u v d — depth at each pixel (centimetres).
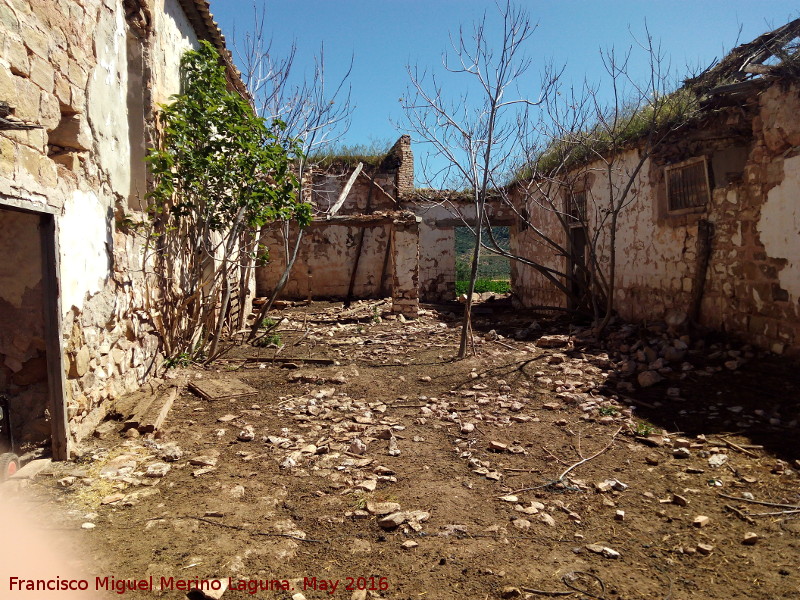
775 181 651
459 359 798
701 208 804
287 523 344
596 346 845
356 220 1484
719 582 282
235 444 483
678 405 565
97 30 537
